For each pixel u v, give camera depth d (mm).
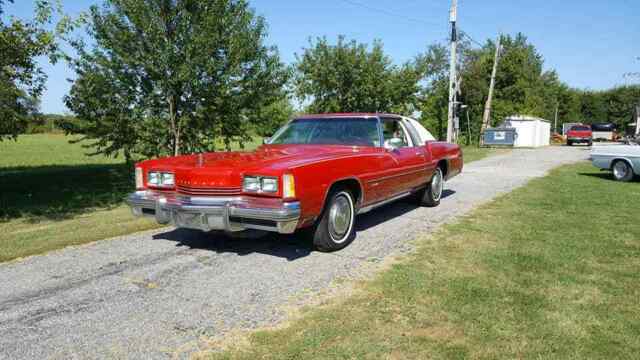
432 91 31906
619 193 8773
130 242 5359
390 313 3299
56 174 13367
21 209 7691
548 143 41438
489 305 3408
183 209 4465
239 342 2922
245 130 11102
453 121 21062
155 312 3395
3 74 6562
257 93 10383
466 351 2766
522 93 38812
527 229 5770
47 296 3723
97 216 7000
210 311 3398
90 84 9164
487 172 13109
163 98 9688
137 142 10219
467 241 5223
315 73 16891
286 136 6289
